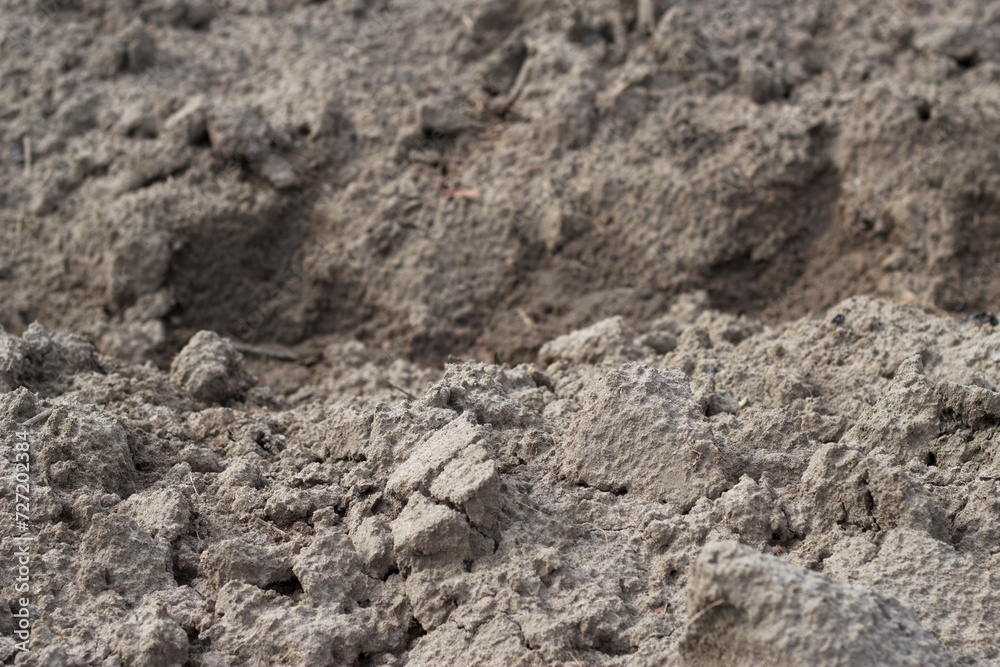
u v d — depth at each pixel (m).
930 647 1.03
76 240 1.41
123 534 1.09
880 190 1.38
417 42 1.57
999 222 1.37
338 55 1.55
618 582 1.08
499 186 1.41
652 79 1.44
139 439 1.16
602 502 1.11
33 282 1.41
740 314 1.37
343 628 1.07
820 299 1.37
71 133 1.48
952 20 1.49
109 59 1.56
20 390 1.15
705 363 1.21
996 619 1.06
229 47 1.61
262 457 1.17
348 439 1.15
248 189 1.41
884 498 1.09
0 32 1.64
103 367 1.23
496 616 1.07
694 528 1.09
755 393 1.18
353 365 1.35
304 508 1.12
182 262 1.40
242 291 1.40
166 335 1.38
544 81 1.45
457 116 1.44
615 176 1.40
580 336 1.26
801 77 1.44
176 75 1.55
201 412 1.20
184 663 1.06
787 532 1.09
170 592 1.08
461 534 1.08
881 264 1.37
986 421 1.13
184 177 1.42
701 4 1.50
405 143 1.43
